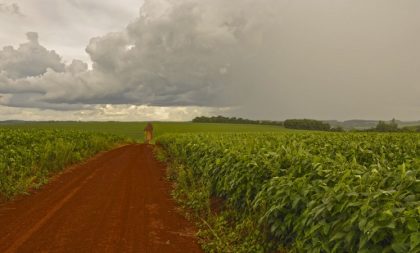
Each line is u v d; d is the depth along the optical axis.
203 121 181.62
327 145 15.41
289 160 8.80
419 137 24.12
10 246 7.90
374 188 5.60
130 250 7.86
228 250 7.71
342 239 5.10
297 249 6.23
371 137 25.55
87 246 7.99
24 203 11.99
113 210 11.20
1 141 21.34
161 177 18.14
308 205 6.01
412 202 4.75
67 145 24.61
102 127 117.62
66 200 12.49
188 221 10.23
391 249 4.47
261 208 7.93
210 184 12.12
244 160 10.17
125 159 27.86
